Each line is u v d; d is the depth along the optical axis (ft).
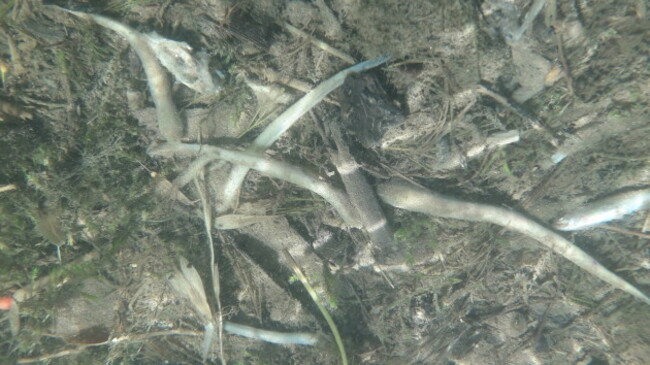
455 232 1.48
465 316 1.54
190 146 1.41
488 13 1.30
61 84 1.39
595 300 1.51
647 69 1.34
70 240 1.44
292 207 1.46
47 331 1.47
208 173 1.44
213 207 1.46
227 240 1.49
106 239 1.46
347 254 1.50
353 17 1.33
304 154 1.43
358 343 1.54
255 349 1.56
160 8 1.35
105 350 1.53
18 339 1.47
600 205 1.44
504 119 1.39
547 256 1.49
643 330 1.48
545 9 1.31
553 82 1.36
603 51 1.34
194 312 1.53
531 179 1.45
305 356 1.55
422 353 1.54
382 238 1.45
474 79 1.35
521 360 1.54
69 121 1.41
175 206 1.46
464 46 1.33
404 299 1.52
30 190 1.41
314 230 1.49
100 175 1.42
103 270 1.48
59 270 1.43
